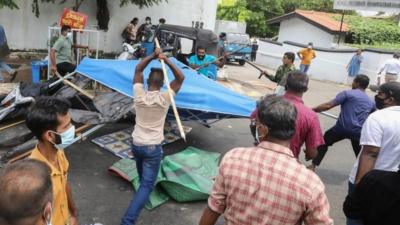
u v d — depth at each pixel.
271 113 2.06
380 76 13.28
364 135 3.07
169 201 4.67
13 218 1.29
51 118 2.25
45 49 16.27
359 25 23.80
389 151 3.02
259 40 23.95
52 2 15.63
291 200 1.96
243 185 2.05
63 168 2.40
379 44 22.83
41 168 1.41
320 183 2.01
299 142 3.61
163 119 3.87
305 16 23.67
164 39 11.55
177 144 6.57
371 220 2.40
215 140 7.03
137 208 3.74
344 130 5.24
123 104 5.86
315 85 16.66
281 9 39.59
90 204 4.45
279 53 22.28
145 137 3.79
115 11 17.53
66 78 6.75
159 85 3.86
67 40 8.98
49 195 1.39
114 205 4.48
